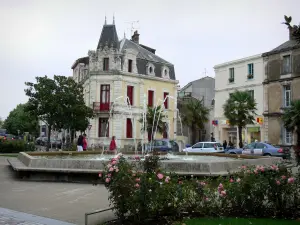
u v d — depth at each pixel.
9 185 10.79
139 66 39.38
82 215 6.82
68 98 28.84
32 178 11.93
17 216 6.73
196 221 5.91
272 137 33.28
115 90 36.88
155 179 5.99
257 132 35.28
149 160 6.47
